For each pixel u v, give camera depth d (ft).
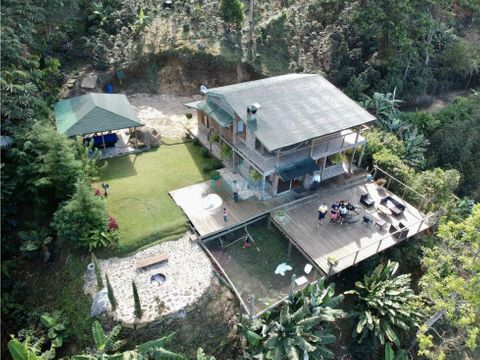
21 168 87.92
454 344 80.02
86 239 80.48
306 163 95.91
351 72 148.77
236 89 102.78
